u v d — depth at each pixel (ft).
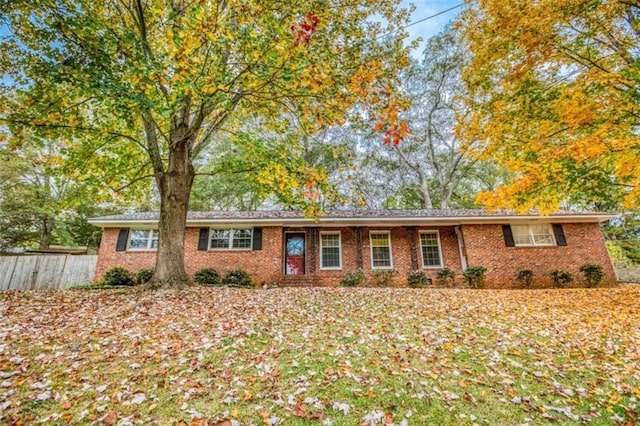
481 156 25.20
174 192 27.76
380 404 10.38
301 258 48.73
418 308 23.68
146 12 23.70
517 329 18.67
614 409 10.40
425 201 85.15
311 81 13.80
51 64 19.53
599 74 19.33
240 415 9.59
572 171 19.79
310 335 16.71
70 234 73.10
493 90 24.53
